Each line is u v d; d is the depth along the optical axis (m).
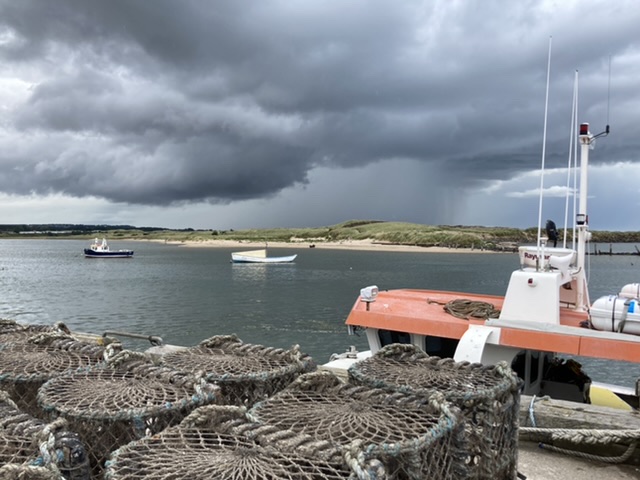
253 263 120.75
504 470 3.54
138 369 3.47
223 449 2.41
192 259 143.38
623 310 7.10
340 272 91.00
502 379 3.51
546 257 8.43
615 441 4.75
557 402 5.54
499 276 81.69
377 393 3.12
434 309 8.79
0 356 3.90
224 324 36.84
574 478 4.61
